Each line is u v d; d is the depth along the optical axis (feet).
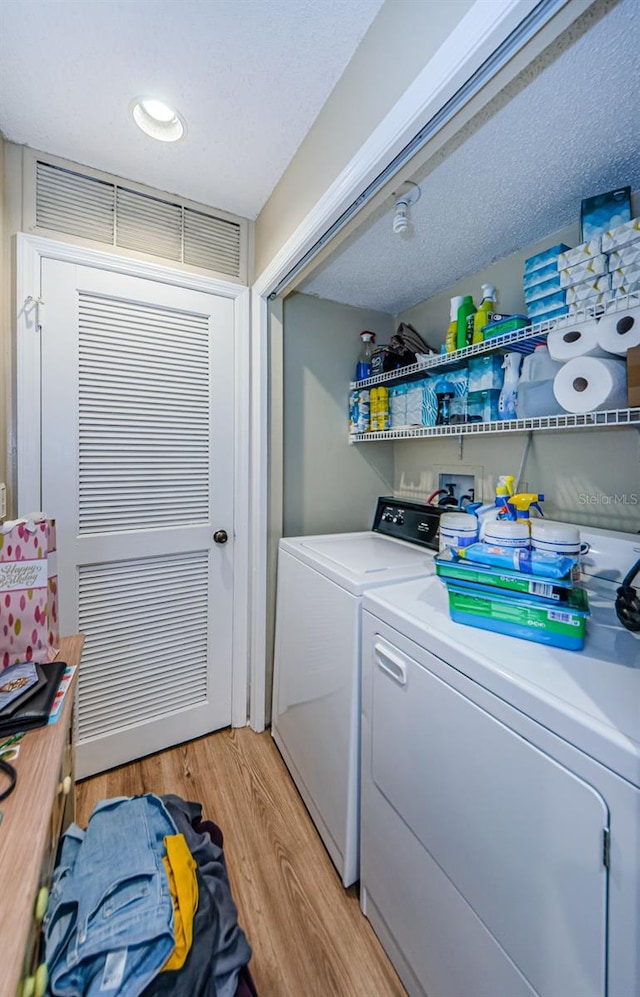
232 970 2.17
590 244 3.37
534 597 2.69
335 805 4.05
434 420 5.18
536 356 3.96
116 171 4.89
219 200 5.46
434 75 2.52
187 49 3.37
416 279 5.88
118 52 3.41
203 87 3.72
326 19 3.13
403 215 3.93
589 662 2.41
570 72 2.71
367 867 3.63
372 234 4.72
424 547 5.59
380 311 7.11
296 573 5.28
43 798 2.02
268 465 6.06
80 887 2.25
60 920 2.09
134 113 4.07
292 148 4.50
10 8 3.07
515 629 2.76
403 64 2.83
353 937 3.51
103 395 5.03
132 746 5.47
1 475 4.37
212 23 3.17
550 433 4.60
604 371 3.18
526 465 4.89
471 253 5.12
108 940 1.98
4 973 1.31
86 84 3.72
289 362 6.32
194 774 5.31
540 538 2.87
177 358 5.49
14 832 1.83
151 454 5.39
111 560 5.20
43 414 4.67
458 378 4.90
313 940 3.49
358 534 6.42
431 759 2.82
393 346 6.28
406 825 3.08
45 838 1.83
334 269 5.58
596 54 2.58
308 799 4.69
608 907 1.76
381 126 3.02
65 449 4.82
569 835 1.92
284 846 4.32
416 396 5.56
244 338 5.92
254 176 4.97
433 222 4.46
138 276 5.16
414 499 6.77
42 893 1.87
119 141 4.42
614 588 3.47
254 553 6.09
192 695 5.90
